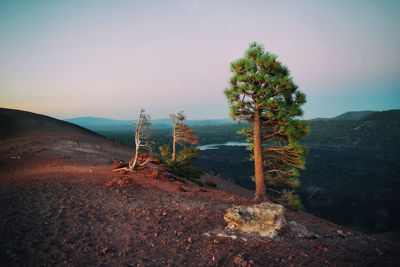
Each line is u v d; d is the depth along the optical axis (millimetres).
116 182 11828
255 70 12367
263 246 6000
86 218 6953
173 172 21578
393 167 118438
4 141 29500
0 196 8211
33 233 5586
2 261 4305
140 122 15891
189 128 28422
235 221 7367
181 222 7535
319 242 6898
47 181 11383
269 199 13445
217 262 5055
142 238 6047
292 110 11523
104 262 4754
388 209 61719
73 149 26578
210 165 113875
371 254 6199
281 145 13531
